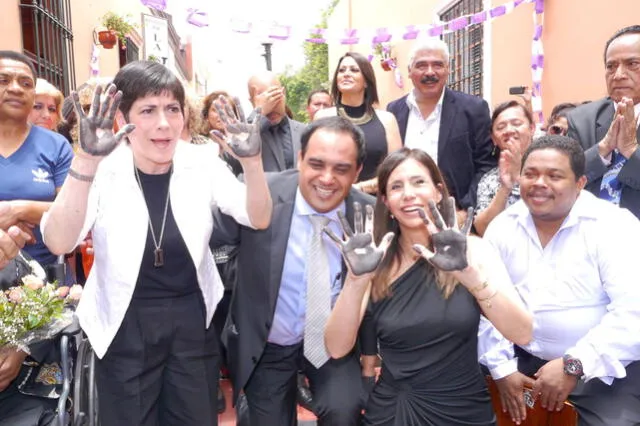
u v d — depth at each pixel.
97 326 2.42
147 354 2.43
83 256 3.78
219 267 3.54
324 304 2.77
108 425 2.46
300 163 2.76
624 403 2.59
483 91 8.23
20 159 3.10
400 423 2.49
